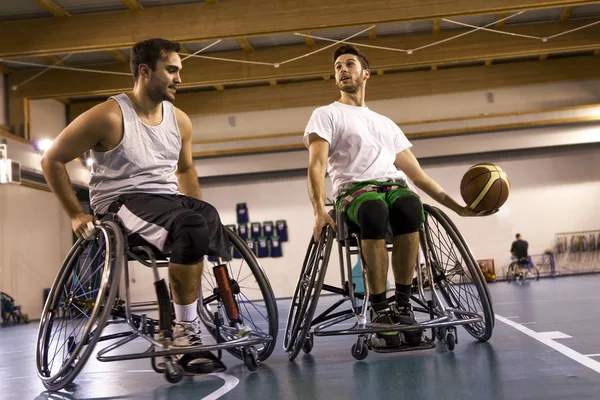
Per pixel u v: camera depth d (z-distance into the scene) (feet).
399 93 49.55
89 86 41.88
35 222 47.11
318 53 40.60
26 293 45.06
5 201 42.93
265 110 52.44
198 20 31.73
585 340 9.70
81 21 32.60
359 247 9.34
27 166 41.98
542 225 53.31
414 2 30.55
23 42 32.83
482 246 53.57
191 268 7.97
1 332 30.48
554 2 29.99
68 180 8.43
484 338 10.09
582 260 52.80
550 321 13.47
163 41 8.73
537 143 50.75
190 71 41.01
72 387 8.68
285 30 31.22
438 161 53.93
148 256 8.54
